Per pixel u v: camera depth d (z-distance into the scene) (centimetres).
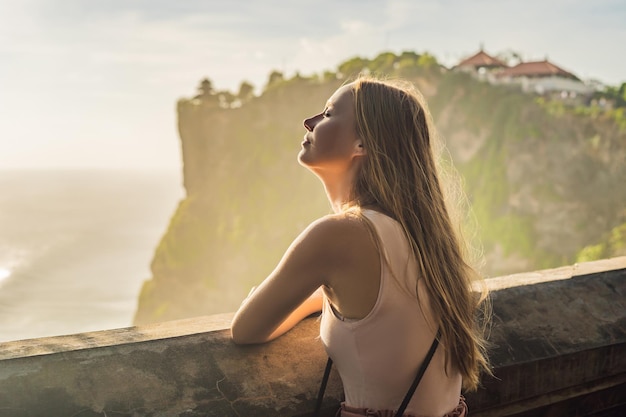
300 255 120
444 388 125
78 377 116
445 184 137
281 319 128
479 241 140
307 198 11312
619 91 11844
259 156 11694
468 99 10575
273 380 132
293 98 11788
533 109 10088
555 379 166
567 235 9394
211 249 11544
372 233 118
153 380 121
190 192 12244
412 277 120
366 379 121
